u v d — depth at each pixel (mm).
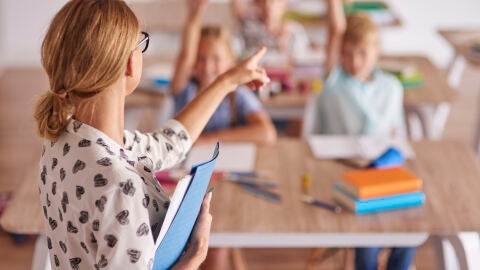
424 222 2211
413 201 2295
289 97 3469
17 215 2227
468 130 5039
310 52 4328
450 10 6043
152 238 1217
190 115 1546
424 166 2594
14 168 4324
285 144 2770
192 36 3184
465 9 6031
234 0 4371
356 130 3229
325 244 2203
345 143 2768
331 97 3234
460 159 2656
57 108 1238
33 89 5570
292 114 3545
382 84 3250
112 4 1213
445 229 2180
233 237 2180
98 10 1195
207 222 1416
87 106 1248
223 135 2828
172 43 4773
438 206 2305
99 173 1211
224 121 2969
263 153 2689
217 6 5027
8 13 5879
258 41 4020
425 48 6137
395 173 2342
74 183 1228
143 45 1293
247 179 2465
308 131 3301
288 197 2355
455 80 4422
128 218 1195
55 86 1219
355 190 2252
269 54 3928
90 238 1226
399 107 3275
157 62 3822
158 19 4812
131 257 1200
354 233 2172
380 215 2242
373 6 4863
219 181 2449
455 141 2805
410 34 6113
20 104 5297
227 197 2346
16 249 3451
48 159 1291
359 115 3211
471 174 2539
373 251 2654
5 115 5105
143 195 1218
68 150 1250
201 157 2615
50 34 1218
